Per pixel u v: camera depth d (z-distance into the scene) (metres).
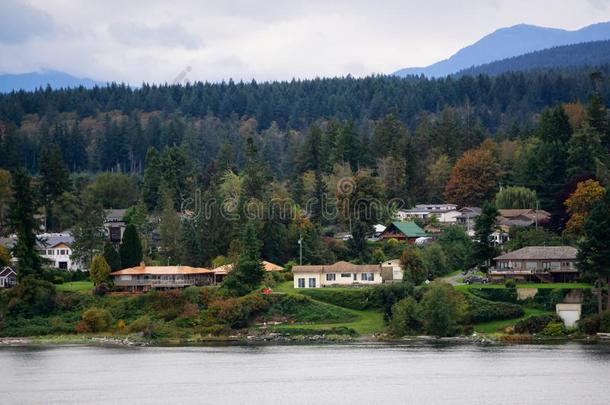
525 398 150.00
